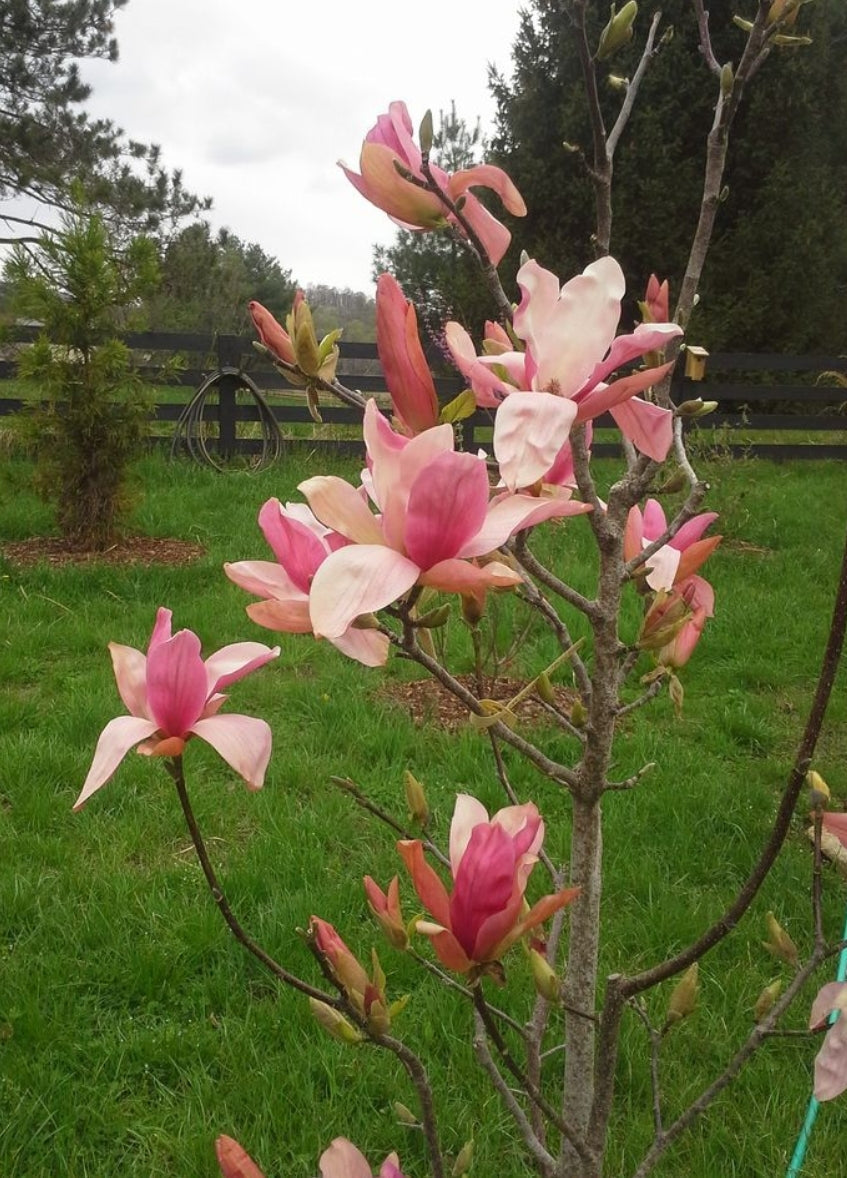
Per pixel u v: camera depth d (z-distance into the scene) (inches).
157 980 107.4
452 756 155.9
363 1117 90.6
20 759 148.9
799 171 529.7
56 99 764.0
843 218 551.2
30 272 270.4
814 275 538.9
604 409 35.7
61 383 269.6
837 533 322.7
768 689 202.5
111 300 276.2
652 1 489.1
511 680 187.3
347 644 38.7
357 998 41.9
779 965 112.8
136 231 792.3
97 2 765.9
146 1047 98.2
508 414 32.6
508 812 40.3
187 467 374.3
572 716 45.4
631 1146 88.7
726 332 546.0
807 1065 98.8
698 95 508.4
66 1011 102.7
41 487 277.1
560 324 35.6
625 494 45.1
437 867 127.4
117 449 277.0
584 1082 49.4
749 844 137.5
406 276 652.7
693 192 523.8
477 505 32.0
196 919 114.5
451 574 32.0
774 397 455.5
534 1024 56.5
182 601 229.6
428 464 31.1
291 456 404.2
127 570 246.7
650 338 35.2
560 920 57.7
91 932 113.0
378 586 31.7
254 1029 100.7
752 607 239.3
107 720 164.7
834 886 128.2
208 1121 90.0
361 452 415.5
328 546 38.5
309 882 123.5
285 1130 89.7
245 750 40.0
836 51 529.0
